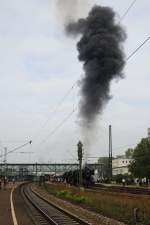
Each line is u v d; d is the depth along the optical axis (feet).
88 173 267.39
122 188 249.75
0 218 96.37
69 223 89.66
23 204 146.61
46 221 91.81
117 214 102.22
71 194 195.72
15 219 93.91
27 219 95.14
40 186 378.32
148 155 406.21
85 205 143.54
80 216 103.35
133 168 415.44
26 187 350.43
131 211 98.58
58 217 103.35
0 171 539.29
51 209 130.21
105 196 153.17
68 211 114.62
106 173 541.34
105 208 116.98
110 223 88.38
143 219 87.76
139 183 380.37
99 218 99.14
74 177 274.36
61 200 181.27
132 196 157.38
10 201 162.09
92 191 204.44
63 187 259.80
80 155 214.90
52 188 288.92
